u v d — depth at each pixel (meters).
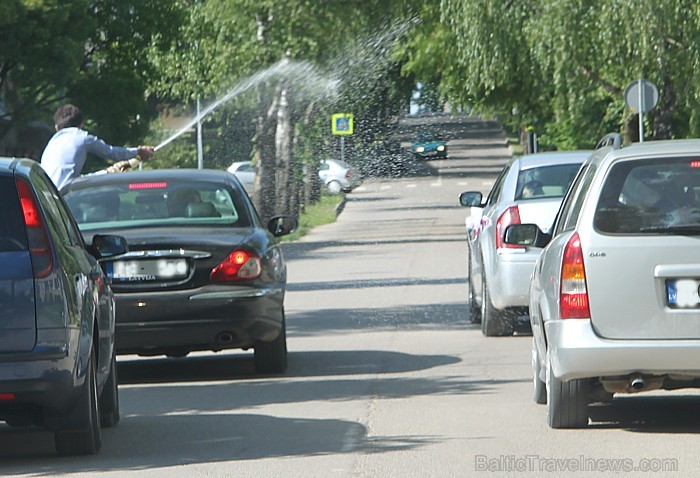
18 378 19.80
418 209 122.19
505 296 36.19
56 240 20.55
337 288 55.84
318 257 74.62
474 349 35.31
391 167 139.00
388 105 109.31
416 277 60.09
